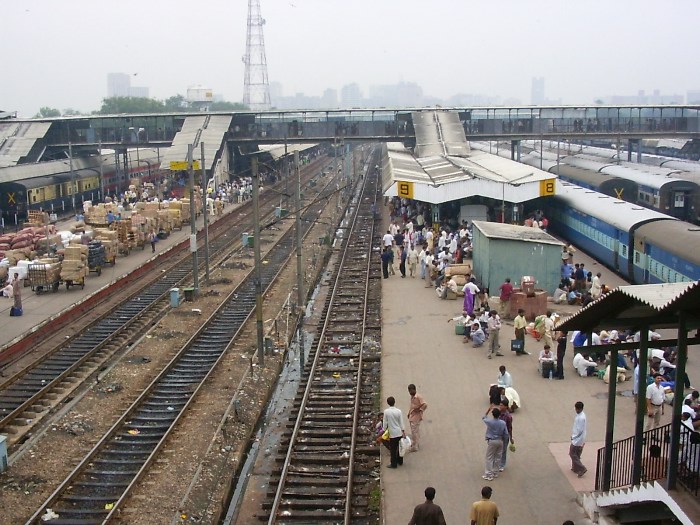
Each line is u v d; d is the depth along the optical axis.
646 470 14.11
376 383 24.69
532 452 17.67
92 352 27.84
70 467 18.67
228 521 16.92
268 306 35.28
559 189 51.12
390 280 38.47
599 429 18.83
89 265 39.81
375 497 16.88
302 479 17.81
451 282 33.72
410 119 84.31
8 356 26.94
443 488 16.12
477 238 36.12
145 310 34.00
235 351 28.28
